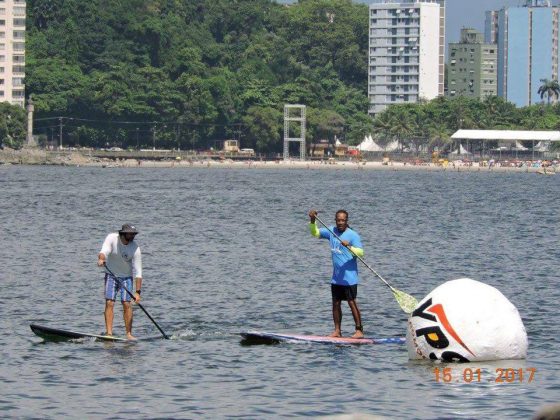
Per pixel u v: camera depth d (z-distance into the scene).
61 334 50.88
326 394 41.00
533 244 104.00
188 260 87.12
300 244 102.25
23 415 38.25
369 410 38.78
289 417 37.94
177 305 62.44
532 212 164.88
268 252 94.12
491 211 167.62
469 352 45.69
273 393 41.19
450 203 196.12
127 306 51.25
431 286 71.94
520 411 38.56
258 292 68.00
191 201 195.00
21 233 114.75
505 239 110.25
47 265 82.44
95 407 39.28
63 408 39.12
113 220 138.88
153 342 50.69
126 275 51.31
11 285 70.44
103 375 44.09
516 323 46.31
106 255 51.19
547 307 61.69
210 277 75.62
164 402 39.94
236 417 37.94
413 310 47.00
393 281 74.31
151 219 142.00
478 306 46.09
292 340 50.41
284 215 153.25
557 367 44.91
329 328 55.22
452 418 37.75
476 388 41.62
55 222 133.62
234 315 59.06
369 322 56.91
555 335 52.50
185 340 51.25
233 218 145.38
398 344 49.97
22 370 44.88
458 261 87.44
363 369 44.91
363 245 102.50
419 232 120.12
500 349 45.91
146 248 97.62
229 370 44.94
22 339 51.22
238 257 89.56
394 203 195.25
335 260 51.16
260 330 54.38
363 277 76.06
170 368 45.31
